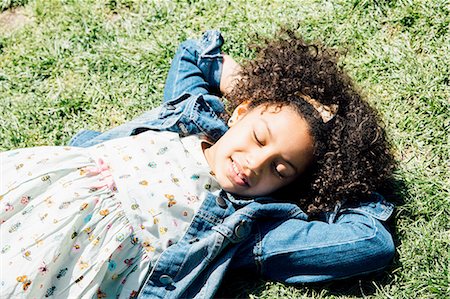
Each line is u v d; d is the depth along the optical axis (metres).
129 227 2.39
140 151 2.55
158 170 2.51
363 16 3.17
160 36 3.22
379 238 2.45
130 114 3.05
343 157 2.57
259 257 2.50
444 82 2.96
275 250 2.48
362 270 2.46
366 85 3.01
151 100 3.06
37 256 2.26
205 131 2.72
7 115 3.04
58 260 2.30
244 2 3.26
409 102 2.94
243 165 2.48
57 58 3.20
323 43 3.11
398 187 2.70
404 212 2.65
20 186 2.37
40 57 3.21
